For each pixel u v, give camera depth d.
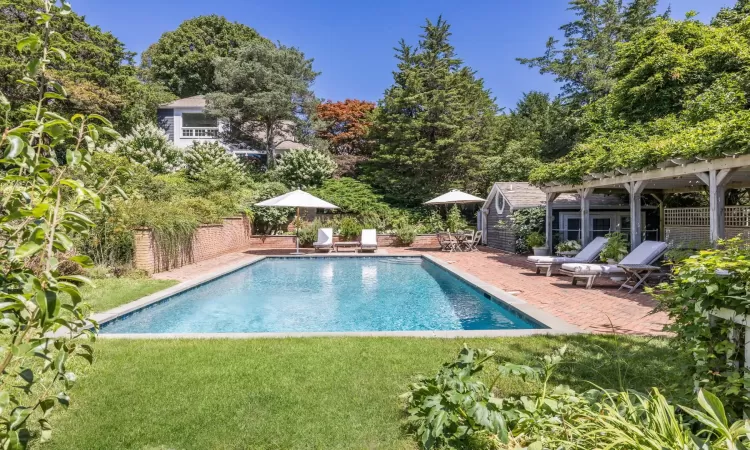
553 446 2.54
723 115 10.81
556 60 29.86
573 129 26.47
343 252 20.05
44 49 1.81
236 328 7.61
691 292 2.59
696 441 1.96
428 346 5.12
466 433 2.84
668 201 16.22
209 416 3.41
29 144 1.62
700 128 8.89
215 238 17.08
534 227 17.16
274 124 30.91
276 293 10.96
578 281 10.65
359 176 31.38
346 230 22.48
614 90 17.78
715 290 2.40
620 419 2.28
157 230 11.90
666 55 15.38
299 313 8.77
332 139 36.59
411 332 5.81
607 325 6.22
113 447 2.98
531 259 11.89
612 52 26.94
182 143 33.31
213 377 4.19
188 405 3.60
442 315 8.48
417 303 9.64
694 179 11.89
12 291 1.58
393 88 30.44
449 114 28.77
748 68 13.66
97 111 22.62
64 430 3.19
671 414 2.09
